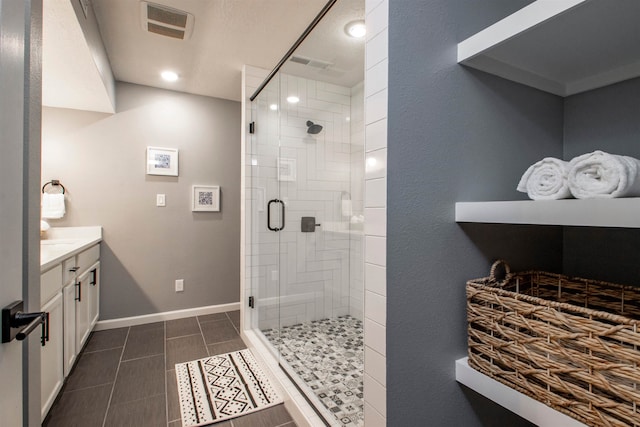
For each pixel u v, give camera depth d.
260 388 1.87
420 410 0.95
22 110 0.63
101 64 2.13
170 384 1.91
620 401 0.66
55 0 1.36
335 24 1.79
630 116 1.14
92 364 2.14
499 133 1.13
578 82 1.25
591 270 1.26
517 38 0.91
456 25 1.03
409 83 0.93
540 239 1.26
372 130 0.95
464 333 1.04
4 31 0.54
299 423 1.55
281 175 2.55
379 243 0.92
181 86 2.96
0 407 0.54
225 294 3.29
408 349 0.93
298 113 2.51
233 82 2.87
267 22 1.97
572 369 0.74
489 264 1.11
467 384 0.99
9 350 0.58
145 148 2.94
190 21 1.96
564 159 1.33
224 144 3.27
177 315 3.07
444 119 1.00
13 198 0.59
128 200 2.88
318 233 2.61
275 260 2.56
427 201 0.96
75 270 1.92
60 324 1.69
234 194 3.33
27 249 0.73
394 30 0.91
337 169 2.45
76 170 2.70
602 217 0.71
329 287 2.54
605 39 0.91
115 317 2.84
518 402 0.85
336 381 1.83
